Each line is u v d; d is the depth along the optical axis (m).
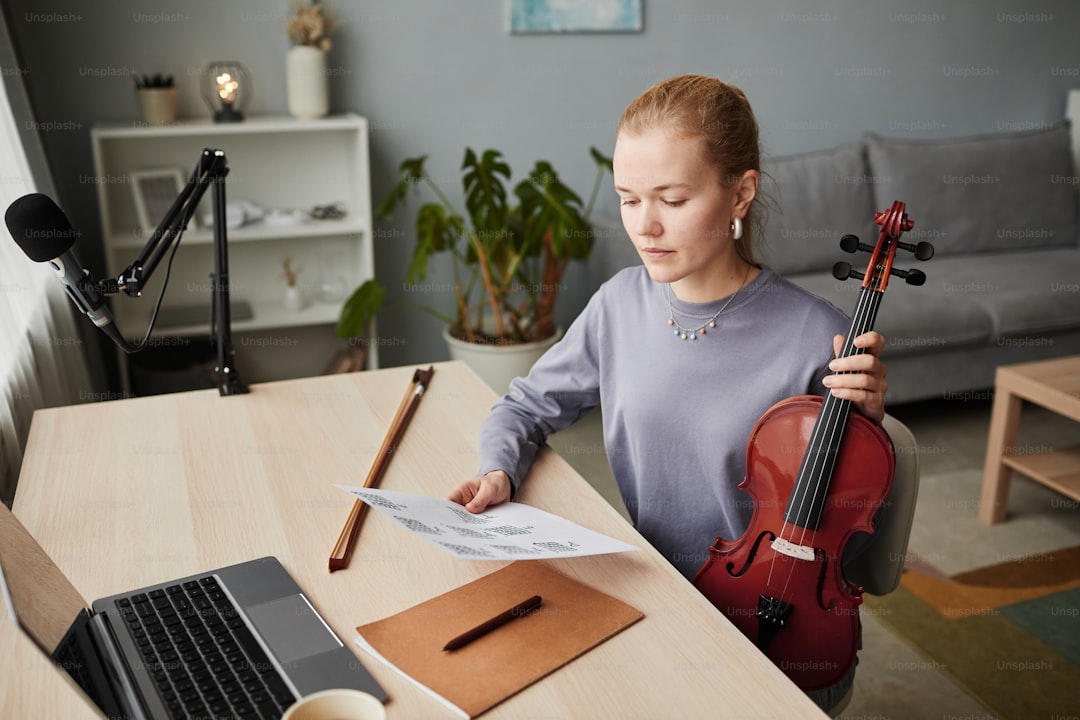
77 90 2.88
